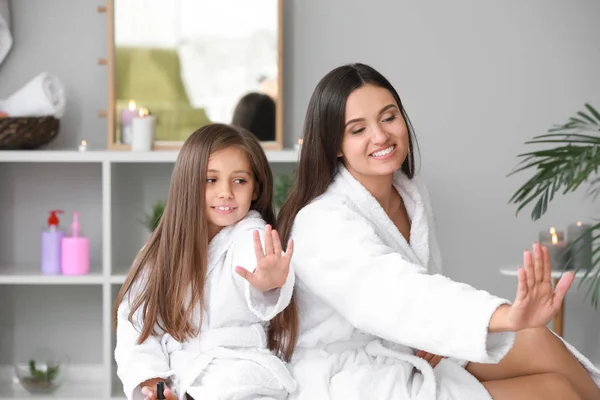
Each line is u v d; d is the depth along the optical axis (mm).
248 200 2240
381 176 2236
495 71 4062
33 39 4066
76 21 4066
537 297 1719
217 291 2188
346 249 2053
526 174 4078
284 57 4059
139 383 2098
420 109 4066
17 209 4141
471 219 4094
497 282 4109
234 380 2029
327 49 4047
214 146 2197
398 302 1938
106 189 3805
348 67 2205
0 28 4020
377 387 2053
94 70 4082
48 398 3836
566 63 4062
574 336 4145
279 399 2078
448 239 4098
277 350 2182
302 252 2117
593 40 4055
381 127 2150
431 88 4059
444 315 1867
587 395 2211
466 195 4090
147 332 2170
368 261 2014
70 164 4137
